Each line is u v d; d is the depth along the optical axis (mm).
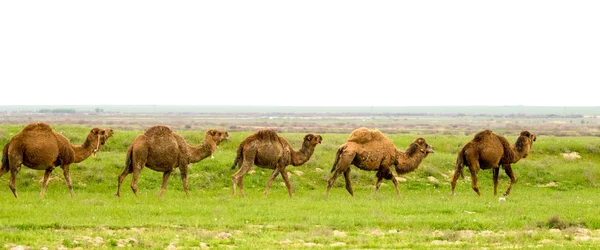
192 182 38625
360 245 21984
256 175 40406
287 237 23094
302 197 34969
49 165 31578
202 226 24734
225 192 37219
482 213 29094
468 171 44625
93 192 35969
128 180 38156
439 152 50812
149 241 21641
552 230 25344
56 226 23750
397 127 153750
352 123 184000
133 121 178625
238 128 124875
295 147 50375
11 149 30828
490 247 22156
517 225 26125
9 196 31859
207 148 34844
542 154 50250
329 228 24844
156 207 28422
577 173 44969
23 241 21047
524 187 42375
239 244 21984
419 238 23359
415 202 32219
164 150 32969
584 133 109500
